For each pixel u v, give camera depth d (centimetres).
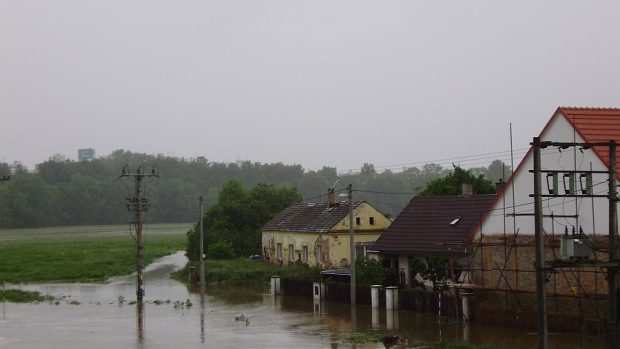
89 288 5478
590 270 2811
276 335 3128
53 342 3041
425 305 3609
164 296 4825
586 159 2922
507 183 3294
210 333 3222
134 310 4097
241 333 3203
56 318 3794
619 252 2481
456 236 3919
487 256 3359
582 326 2744
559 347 2648
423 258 4016
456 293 3366
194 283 5659
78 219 18962
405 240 4162
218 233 7269
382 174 18450
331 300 4269
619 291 2395
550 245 3008
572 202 2969
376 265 4150
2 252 8756
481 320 3288
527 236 3183
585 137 2930
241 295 4794
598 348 2591
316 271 5181
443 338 2936
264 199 7850
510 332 3025
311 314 3769
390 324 3325
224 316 3775
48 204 18288
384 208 16962
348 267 5172
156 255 8838
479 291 3306
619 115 3092
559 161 3058
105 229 17125
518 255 3194
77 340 3083
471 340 2880
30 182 18238
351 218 4003
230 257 6938
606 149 2895
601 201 2838
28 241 11612
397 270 4175
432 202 4409
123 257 8138
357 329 3222
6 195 17512
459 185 5481
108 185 19925
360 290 4025
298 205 6544
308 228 5669
